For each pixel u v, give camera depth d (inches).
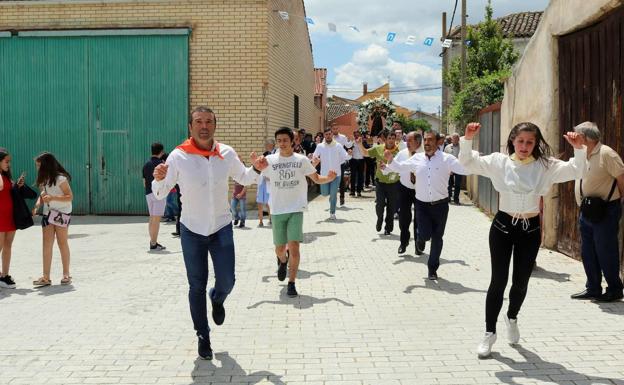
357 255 383.9
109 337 229.3
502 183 198.5
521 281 204.8
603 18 312.7
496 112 546.3
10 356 209.6
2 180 307.4
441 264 353.4
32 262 381.7
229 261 205.3
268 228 501.7
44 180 313.0
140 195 612.4
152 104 605.3
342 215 585.6
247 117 600.4
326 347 215.3
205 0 597.0
